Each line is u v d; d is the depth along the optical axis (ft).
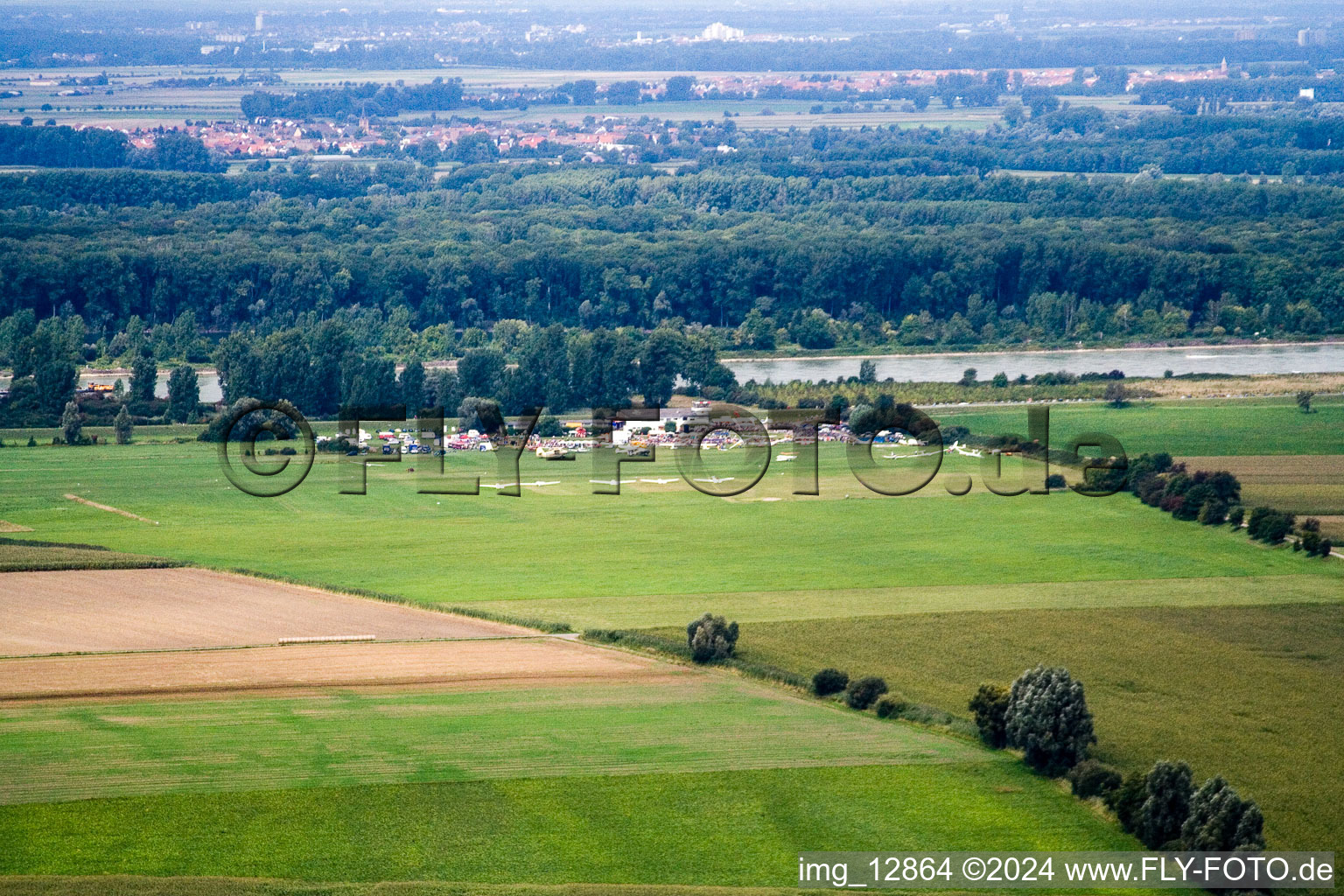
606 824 625.41
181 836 611.88
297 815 629.10
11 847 600.80
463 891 571.69
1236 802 602.03
